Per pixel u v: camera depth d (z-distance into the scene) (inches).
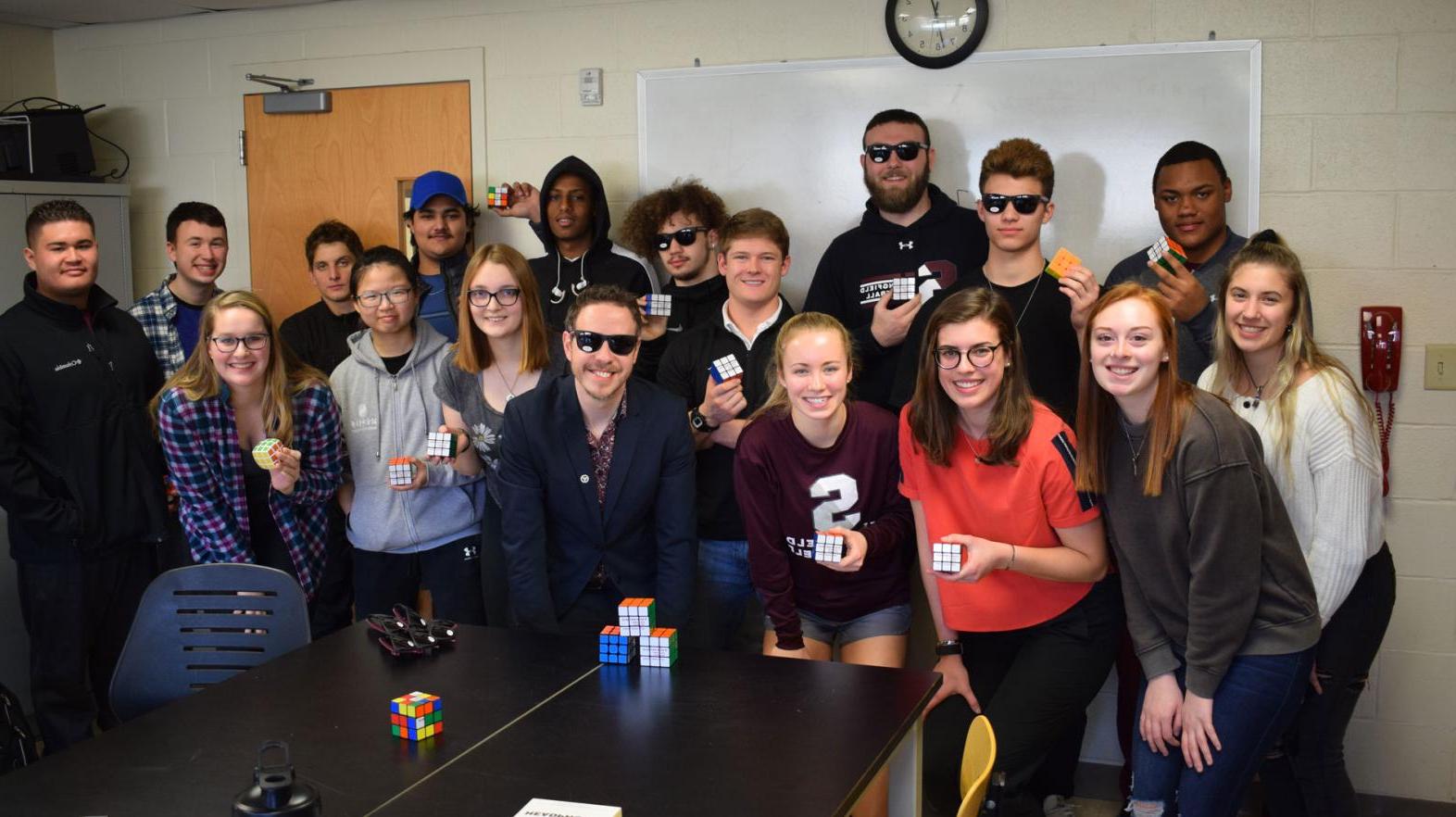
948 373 104.6
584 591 120.3
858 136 159.8
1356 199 142.8
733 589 137.9
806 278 164.1
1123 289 95.6
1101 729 154.7
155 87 194.4
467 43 176.1
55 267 136.8
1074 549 106.9
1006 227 127.3
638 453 116.6
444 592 139.3
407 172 181.5
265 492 131.9
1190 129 147.4
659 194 156.5
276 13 185.6
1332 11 141.5
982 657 117.9
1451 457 141.9
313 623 151.5
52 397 136.7
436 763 78.0
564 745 80.9
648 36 167.6
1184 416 94.3
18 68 194.9
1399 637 145.5
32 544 140.1
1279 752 117.0
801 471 116.2
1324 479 102.0
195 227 160.2
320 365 166.7
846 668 96.6
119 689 107.4
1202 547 94.3
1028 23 152.0
